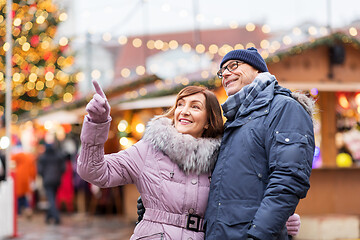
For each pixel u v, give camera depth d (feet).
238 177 9.01
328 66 26.91
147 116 35.09
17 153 41.45
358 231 25.84
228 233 8.87
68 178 42.96
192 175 9.86
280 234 9.02
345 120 28.68
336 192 28.30
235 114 9.69
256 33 40.34
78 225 35.37
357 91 28.55
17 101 49.32
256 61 10.30
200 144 9.80
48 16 44.21
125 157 10.03
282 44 26.99
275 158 8.80
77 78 47.88
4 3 39.75
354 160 28.60
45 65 46.26
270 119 9.08
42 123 42.01
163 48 38.70
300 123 8.94
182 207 9.73
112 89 36.24
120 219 38.14
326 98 28.43
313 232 25.76
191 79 26.94
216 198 9.17
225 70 10.45
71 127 46.34
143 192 9.99
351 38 26.25
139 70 37.45
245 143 9.12
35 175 42.55
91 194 42.70
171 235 9.61
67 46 46.11
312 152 8.97
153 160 9.97
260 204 8.75
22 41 42.19
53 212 36.24
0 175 34.60
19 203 42.06
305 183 8.70
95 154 9.52
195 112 10.19
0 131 48.83
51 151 36.70
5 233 28.40
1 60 43.16
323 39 25.80
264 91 9.45
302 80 26.53
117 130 37.99
